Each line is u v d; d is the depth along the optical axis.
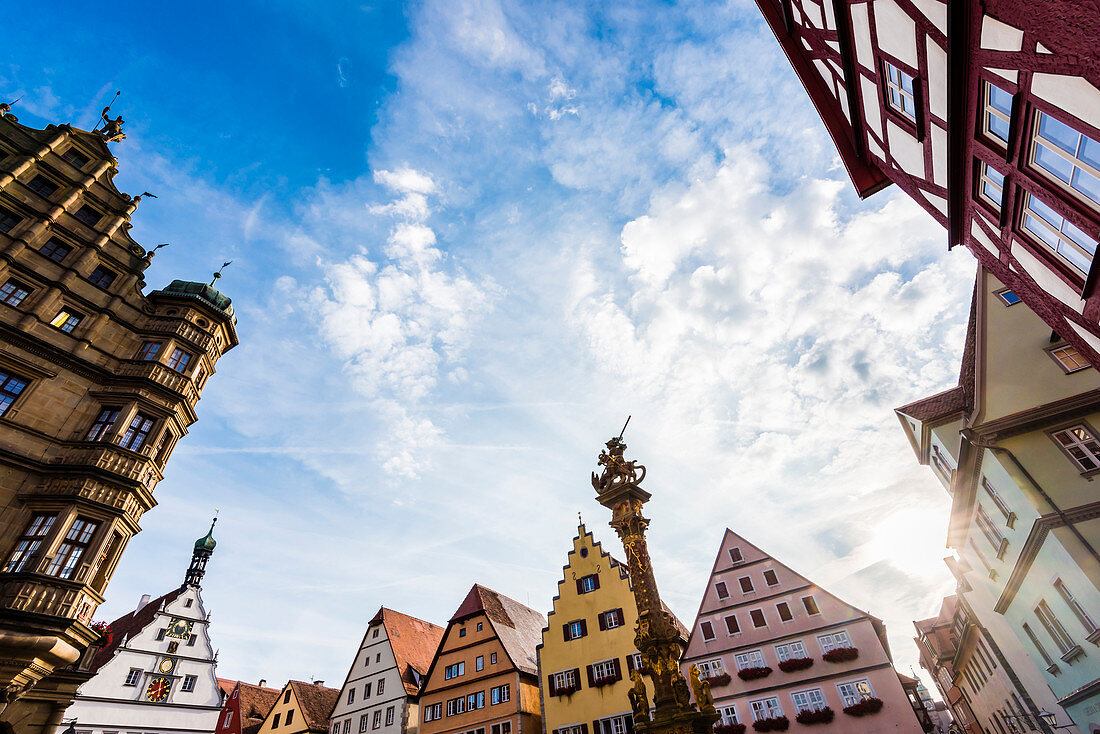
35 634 16.09
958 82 7.34
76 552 18.03
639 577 13.70
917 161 10.05
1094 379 17.12
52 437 19.22
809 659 29.14
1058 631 18.83
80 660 19.81
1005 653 28.67
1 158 21.94
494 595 43.47
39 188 22.67
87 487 18.78
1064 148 6.05
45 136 23.66
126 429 20.70
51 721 18.89
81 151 24.56
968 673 45.62
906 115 9.61
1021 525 18.27
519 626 41.88
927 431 24.48
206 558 50.19
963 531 25.22
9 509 17.59
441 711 37.03
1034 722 28.39
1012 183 7.45
